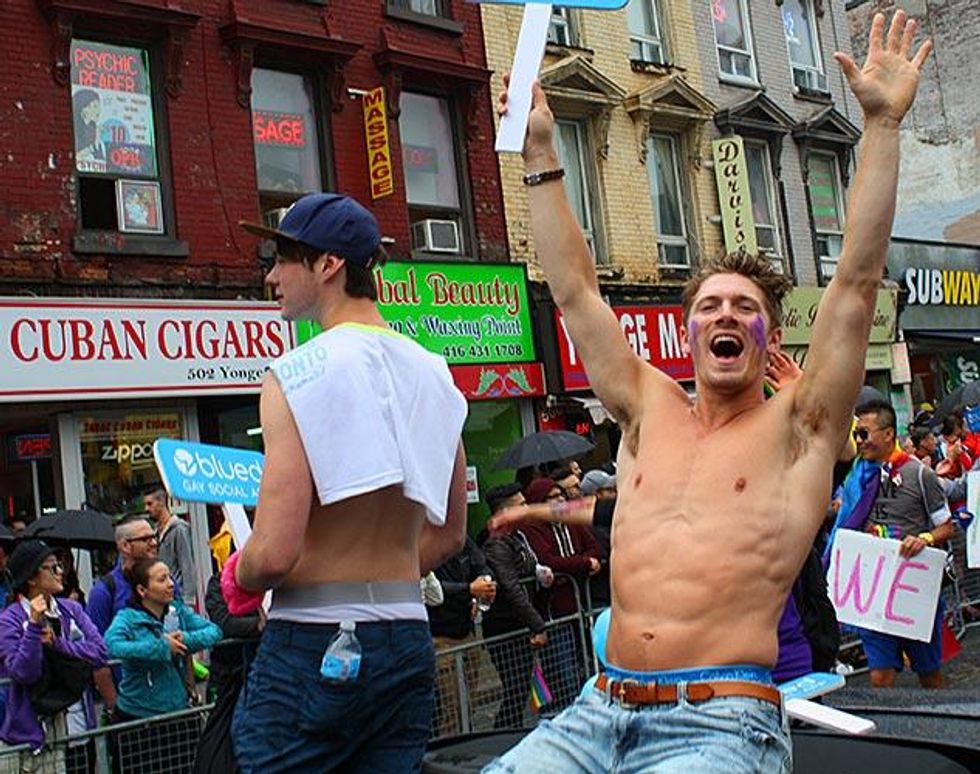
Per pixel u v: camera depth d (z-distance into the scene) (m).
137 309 12.54
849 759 3.27
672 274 19.33
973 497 9.58
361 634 2.97
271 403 3.00
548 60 17.86
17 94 12.24
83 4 12.61
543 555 8.77
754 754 2.65
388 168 14.97
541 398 16.67
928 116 30.56
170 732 6.42
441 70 16.08
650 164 19.59
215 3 13.91
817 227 22.52
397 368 3.20
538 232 3.38
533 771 2.86
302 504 2.93
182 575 10.02
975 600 11.13
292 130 14.67
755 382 3.03
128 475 12.59
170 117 13.39
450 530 3.40
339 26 15.11
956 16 30.02
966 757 3.24
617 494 3.15
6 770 5.94
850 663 9.91
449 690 7.79
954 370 25.48
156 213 13.25
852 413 2.95
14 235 12.04
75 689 6.46
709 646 2.76
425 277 15.42
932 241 24.14
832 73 23.47
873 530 7.65
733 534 2.83
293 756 2.94
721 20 21.34
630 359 3.27
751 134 21.12
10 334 11.62
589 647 8.80
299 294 3.27
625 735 2.77
